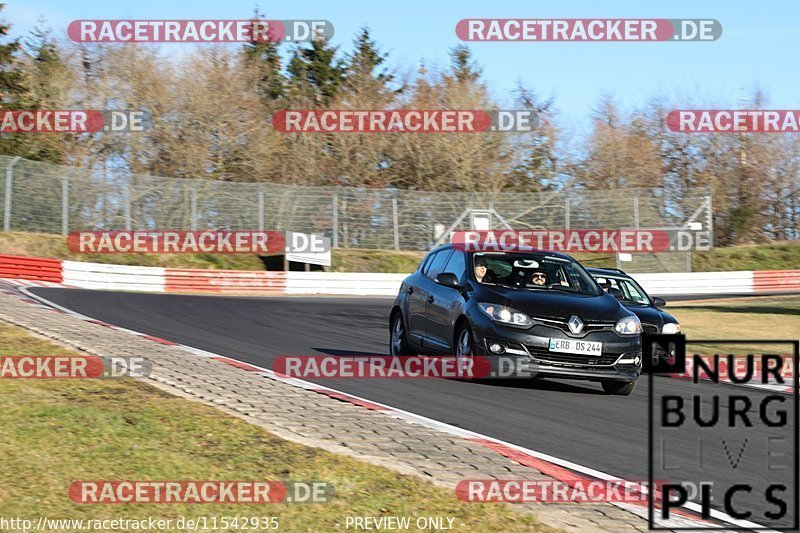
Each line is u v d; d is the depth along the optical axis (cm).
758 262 14588
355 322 6488
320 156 14750
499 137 15062
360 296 10575
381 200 12188
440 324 3788
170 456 2044
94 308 5781
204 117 14100
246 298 8525
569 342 3412
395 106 15888
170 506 1734
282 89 16912
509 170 15100
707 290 12744
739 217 16275
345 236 11956
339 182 14762
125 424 2272
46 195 10194
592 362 3434
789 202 16438
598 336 3447
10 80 13200
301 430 2430
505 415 2961
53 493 1756
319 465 2061
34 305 5047
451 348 3672
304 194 11775
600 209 13162
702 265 14075
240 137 14425
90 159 13462
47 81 13562
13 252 9488
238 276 9906
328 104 17312
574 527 1777
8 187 9981
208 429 2309
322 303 8388
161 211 10900
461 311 3603
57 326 4100
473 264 3812
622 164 16150
